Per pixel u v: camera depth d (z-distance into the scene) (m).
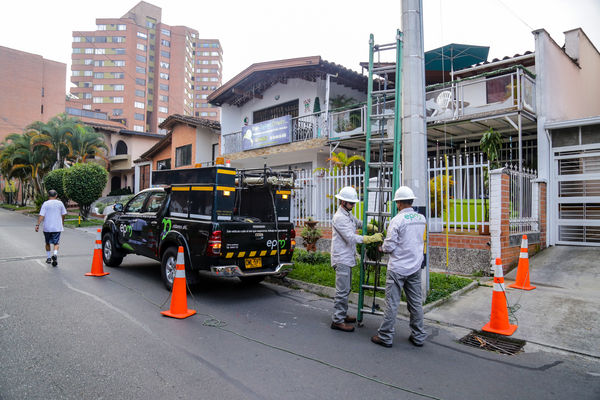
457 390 3.36
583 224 9.12
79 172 20.16
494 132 9.46
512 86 9.50
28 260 9.41
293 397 3.15
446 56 13.38
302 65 14.77
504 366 3.89
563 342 4.49
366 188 5.27
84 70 85.75
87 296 6.15
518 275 6.75
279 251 6.82
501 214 7.58
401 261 4.38
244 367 3.72
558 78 10.59
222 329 4.84
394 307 4.37
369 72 5.56
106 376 3.44
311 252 9.27
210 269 6.00
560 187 9.54
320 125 14.95
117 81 83.50
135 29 85.75
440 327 5.07
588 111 12.45
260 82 17.47
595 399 3.23
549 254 8.67
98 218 23.27
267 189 7.12
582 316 5.24
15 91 56.28
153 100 89.56
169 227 6.80
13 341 4.21
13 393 3.10
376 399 3.16
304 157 16.69
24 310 5.33
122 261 9.61
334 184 10.85
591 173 9.14
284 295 6.71
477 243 7.88
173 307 5.32
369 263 5.16
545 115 9.73
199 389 3.24
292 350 4.20
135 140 34.59
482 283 7.10
